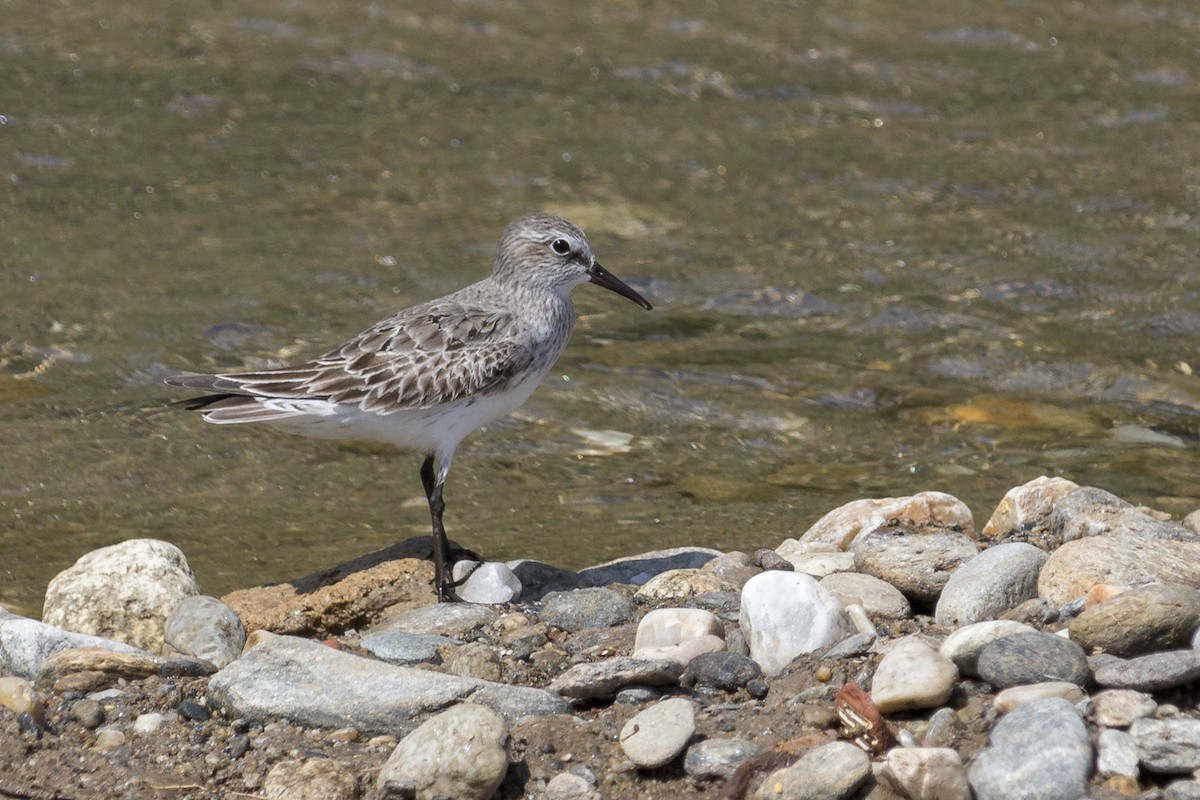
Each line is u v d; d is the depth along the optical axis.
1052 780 6.95
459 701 8.09
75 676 8.52
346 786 7.48
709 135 21.80
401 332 10.45
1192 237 18.55
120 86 22.64
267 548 11.85
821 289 17.41
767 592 8.70
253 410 10.13
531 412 14.60
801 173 20.61
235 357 15.50
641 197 19.86
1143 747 7.17
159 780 7.67
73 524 12.24
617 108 22.66
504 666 8.75
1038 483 10.88
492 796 7.43
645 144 21.50
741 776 7.35
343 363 10.27
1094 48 24.77
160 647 9.39
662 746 7.53
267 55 24.09
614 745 7.78
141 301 16.69
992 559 9.23
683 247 18.50
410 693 8.11
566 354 15.89
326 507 12.69
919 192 19.98
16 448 13.52
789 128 22.03
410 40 24.92
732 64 24.23
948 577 9.45
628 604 9.58
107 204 19.16
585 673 8.17
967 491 12.88
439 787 7.34
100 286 17.00
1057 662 7.67
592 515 12.53
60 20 24.98
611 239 18.67
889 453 13.76
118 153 20.59
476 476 13.34
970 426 14.29
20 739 7.96
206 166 20.38
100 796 7.56
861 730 7.57
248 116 21.94
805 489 13.04
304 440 14.00
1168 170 20.45
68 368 15.17
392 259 17.97
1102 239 18.52
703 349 16.02
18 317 16.17
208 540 11.97
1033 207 19.48
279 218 19.03
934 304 16.97
